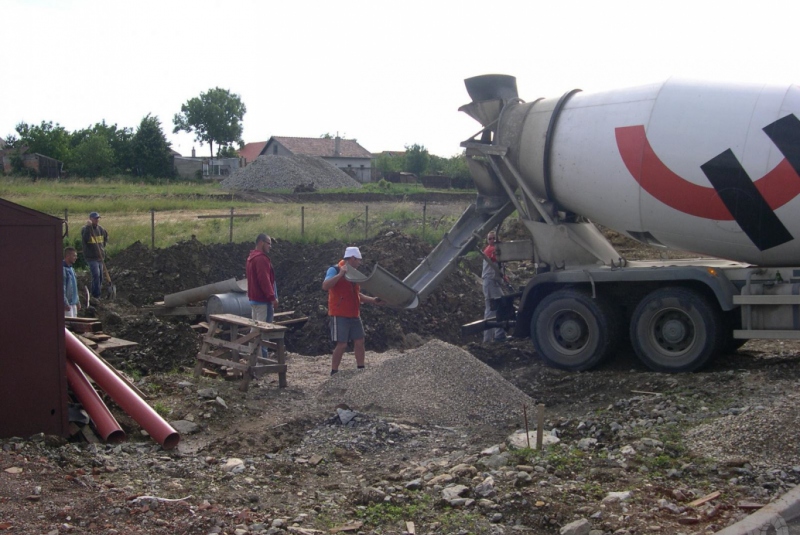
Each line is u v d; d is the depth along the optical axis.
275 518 4.72
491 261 10.82
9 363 5.92
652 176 8.91
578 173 9.56
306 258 16.00
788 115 8.25
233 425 7.23
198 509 4.68
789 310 8.52
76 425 6.56
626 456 5.83
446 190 53.56
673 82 9.04
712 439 6.07
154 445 6.46
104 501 4.66
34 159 58.66
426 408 7.50
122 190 39.84
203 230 20.66
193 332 10.64
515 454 5.90
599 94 9.62
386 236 16.23
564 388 8.80
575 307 9.56
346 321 9.31
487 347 11.18
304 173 54.00
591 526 4.62
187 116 86.75
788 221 8.30
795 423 5.93
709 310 8.73
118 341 8.80
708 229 8.85
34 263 6.01
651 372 9.04
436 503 5.05
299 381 9.44
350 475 5.90
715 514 4.74
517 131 10.16
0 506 4.49
